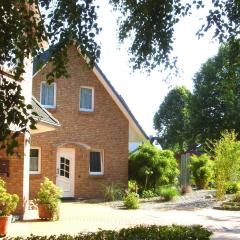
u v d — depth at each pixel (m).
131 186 25.88
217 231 14.03
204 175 29.89
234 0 7.99
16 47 5.99
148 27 7.91
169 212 19.14
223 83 9.85
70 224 14.67
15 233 12.42
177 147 61.00
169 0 7.78
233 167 22.78
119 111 26.55
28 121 6.10
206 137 44.34
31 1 6.09
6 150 5.75
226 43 8.24
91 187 25.11
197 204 21.80
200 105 44.56
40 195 15.34
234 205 20.83
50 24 6.43
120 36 8.10
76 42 6.59
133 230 8.12
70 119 24.61
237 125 42.03
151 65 8.16
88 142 25.22
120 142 26.50
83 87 25.36
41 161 23.28
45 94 24.05
